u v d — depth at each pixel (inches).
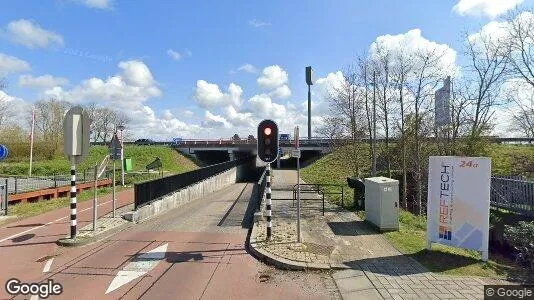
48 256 333.4
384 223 416.8
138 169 1653.5
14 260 322.3
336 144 1063.0
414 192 892.6
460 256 323.0
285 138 2256.4
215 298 240.8
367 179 468.1
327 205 613.3
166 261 319.3
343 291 252.8
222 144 2219.5
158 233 426.0
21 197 719.1
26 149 1694.1
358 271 288.5
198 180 833.5
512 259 382.6
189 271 293.3
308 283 267.9
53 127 1957.4
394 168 1004.6
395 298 239.8
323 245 357.7
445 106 778.2
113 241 388.5
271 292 251.3
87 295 244.8
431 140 824.9
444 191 329.4
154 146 2266.2
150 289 255.6
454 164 325.1
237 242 385.1
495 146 867.4
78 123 385.4
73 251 349.7
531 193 505.4
